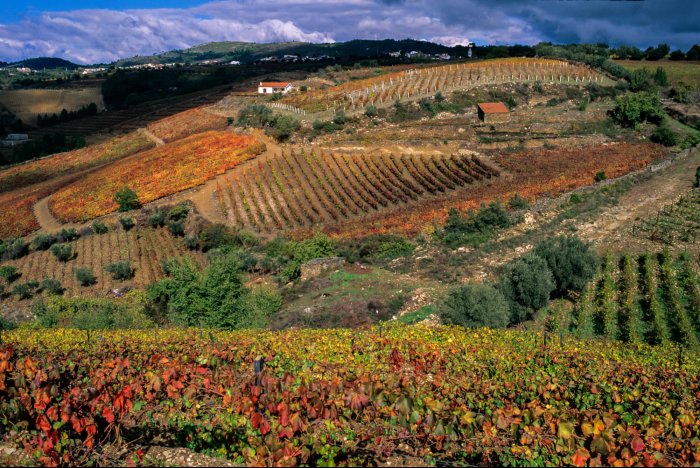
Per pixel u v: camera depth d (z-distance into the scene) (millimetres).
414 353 20000
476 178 67500
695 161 62094
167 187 74438
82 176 90688
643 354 23109
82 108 189375
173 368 13883
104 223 69188
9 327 38625
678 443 12023
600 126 85188
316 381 13680
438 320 32000
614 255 39469
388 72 154375
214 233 61906
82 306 43844
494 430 11828
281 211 65375
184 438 12680
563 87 102438
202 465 11773
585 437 11539
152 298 44750
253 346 20844
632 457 10500
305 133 87000
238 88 177750
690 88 101875
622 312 31391
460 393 15188
